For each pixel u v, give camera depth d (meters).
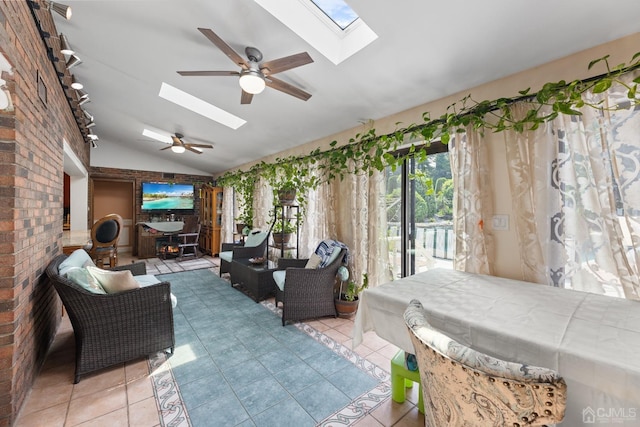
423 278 1.87
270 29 2.11
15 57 1.49
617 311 1.24
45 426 1.49
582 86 1.62
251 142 4.66
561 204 1.76
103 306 1.93
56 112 2.59
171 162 7.25
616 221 1.54
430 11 1.67
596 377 0.83
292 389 1.82
